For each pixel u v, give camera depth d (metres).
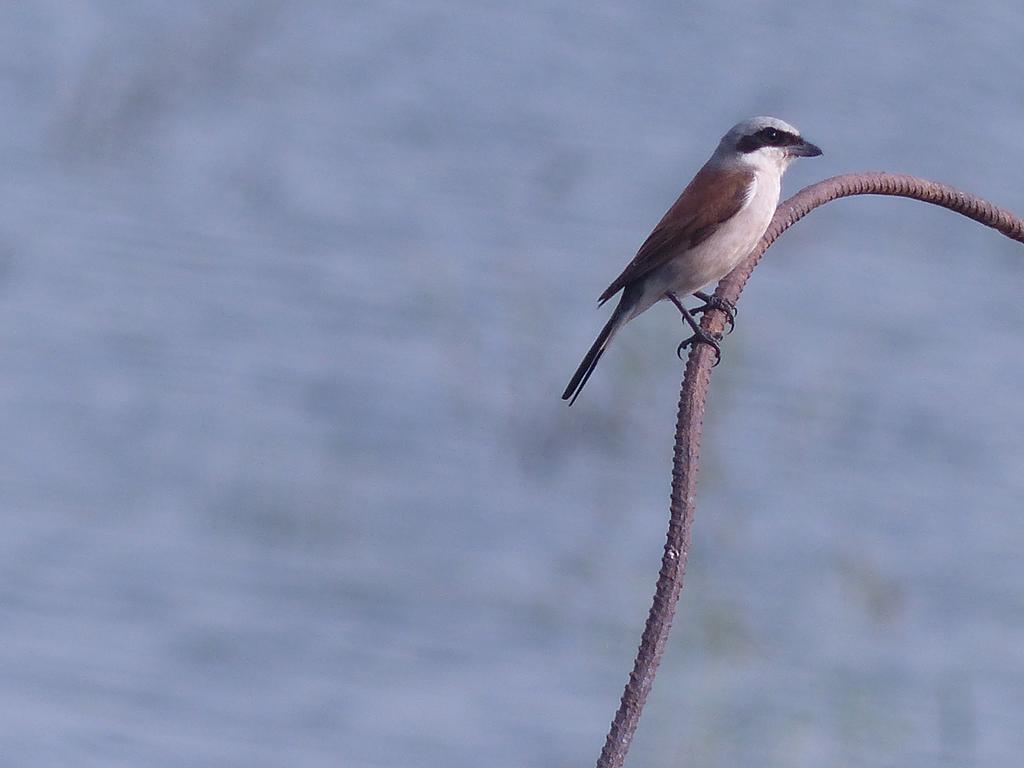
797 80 33.06
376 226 23.91
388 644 13.05
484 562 14.53
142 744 11.27
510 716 11.97
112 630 12.90
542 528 15.45
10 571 13.66
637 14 37.53
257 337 19.62
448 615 13.55
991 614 13.84
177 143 27.05
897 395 18.33
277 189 25.45
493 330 19.59
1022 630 13.47
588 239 23.92
